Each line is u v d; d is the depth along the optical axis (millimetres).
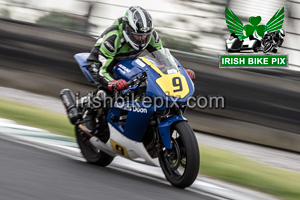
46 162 13352
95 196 10008
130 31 13750
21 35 29547
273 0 24891
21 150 14414
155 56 13938
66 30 28484
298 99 23172
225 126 24219
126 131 13891
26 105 24875
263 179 16734
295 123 23219
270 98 23562
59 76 28328
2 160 12203
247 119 23906
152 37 14586
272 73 23844
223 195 13641
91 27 28422
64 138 19484
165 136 12953
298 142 23172
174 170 13070
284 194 15359
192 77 14539
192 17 25906
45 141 18000
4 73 29766
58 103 27328
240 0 25297
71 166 13648
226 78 24297
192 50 25469
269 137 23500
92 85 27406
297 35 24266
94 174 13000
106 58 14211
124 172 14875
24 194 9188
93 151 16031
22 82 29172
